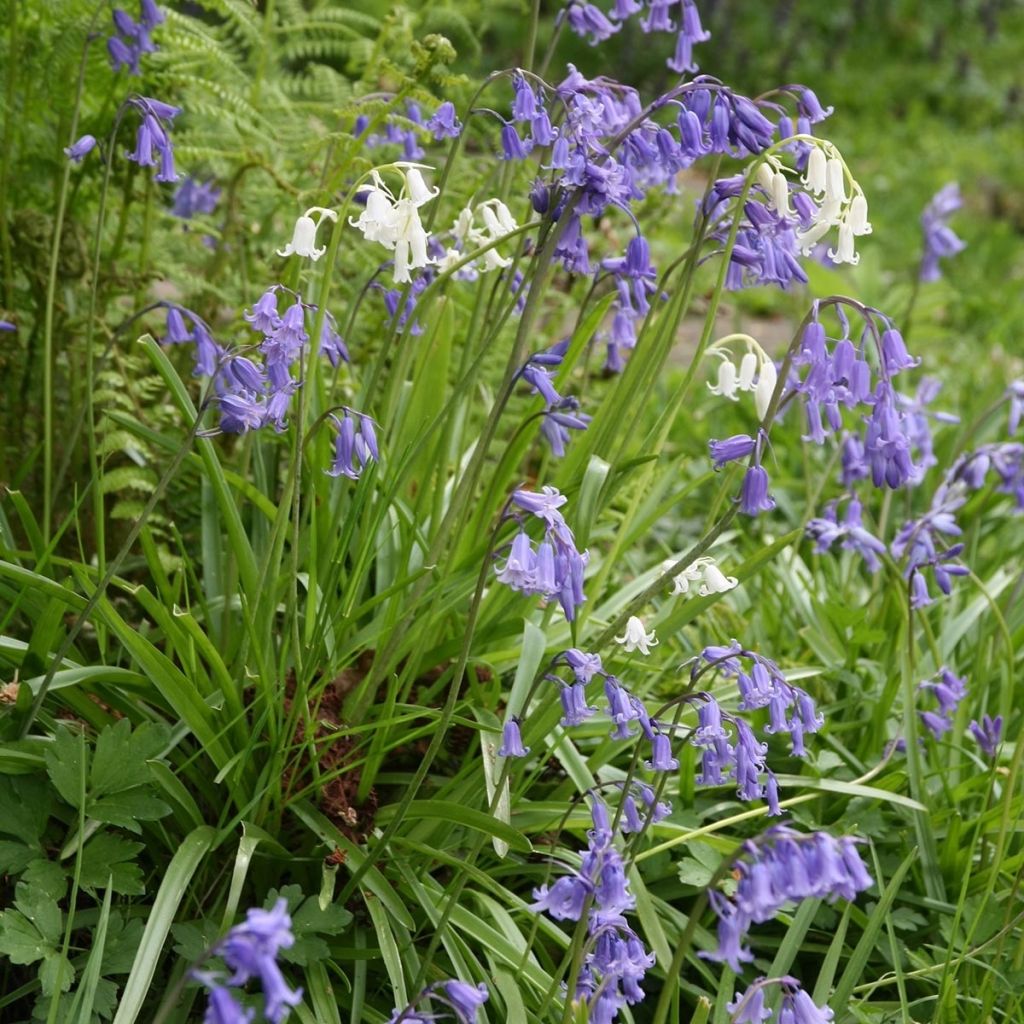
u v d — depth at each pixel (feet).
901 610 3.84
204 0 4.06
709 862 3.47
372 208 3.20
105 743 3.22
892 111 13.11
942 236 5.22
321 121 4.38
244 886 3.41
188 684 3.26
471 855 3.27
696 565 3.29
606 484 3.45
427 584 3.41
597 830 3.08
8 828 3.22
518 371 3.33
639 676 3.71
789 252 3.39
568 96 3.32
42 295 3.89
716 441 3.25
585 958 3.10
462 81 3.71
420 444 3.47
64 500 3.89
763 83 12.85
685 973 3.48
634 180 3.67
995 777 3.70
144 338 3.29
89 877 3.19
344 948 3.29
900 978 3.31
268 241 4.30
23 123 3.92
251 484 3.58
